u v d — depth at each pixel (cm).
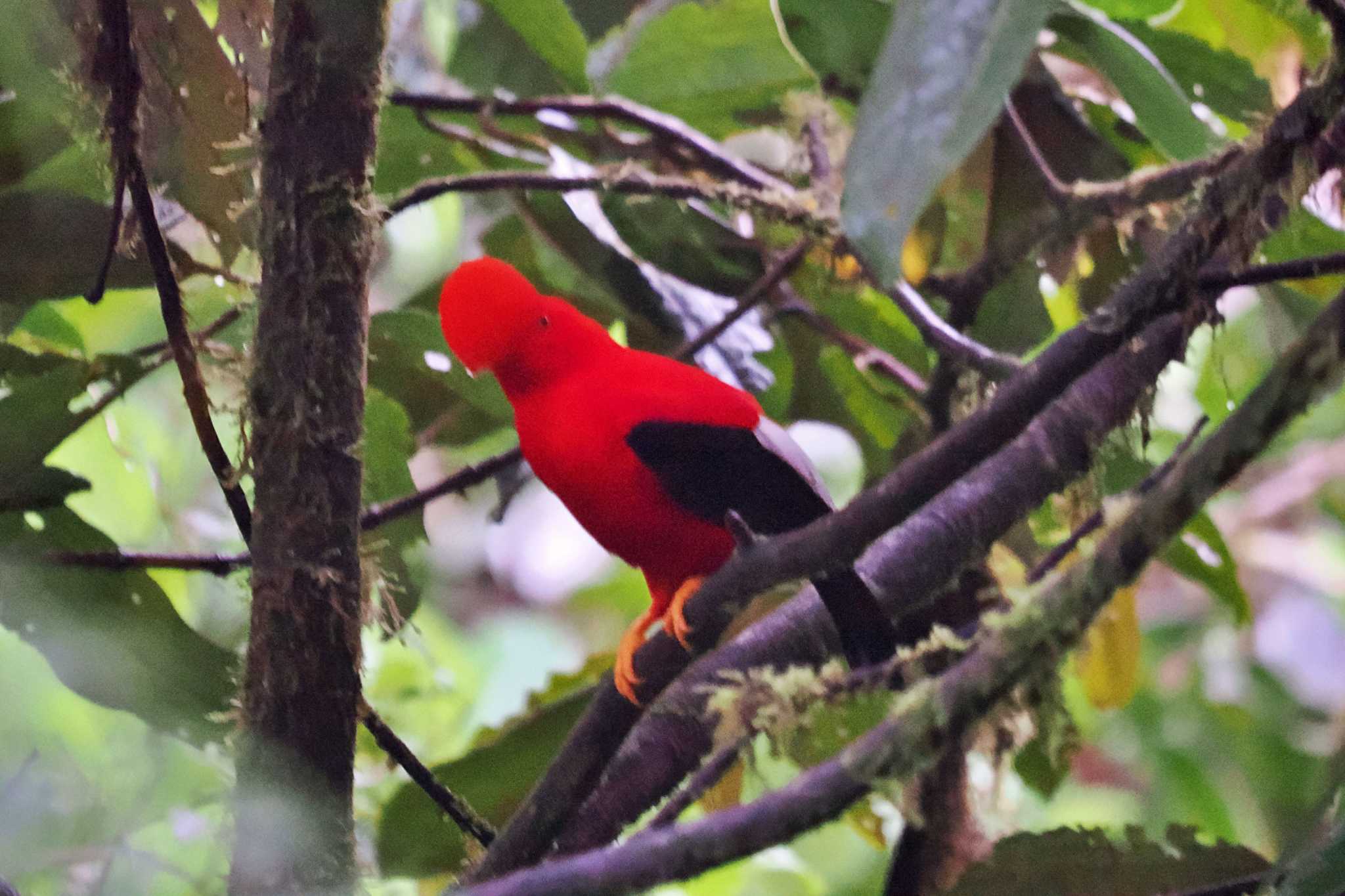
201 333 555
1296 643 1140
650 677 450
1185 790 998
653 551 516
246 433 437
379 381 684
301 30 390
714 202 633
